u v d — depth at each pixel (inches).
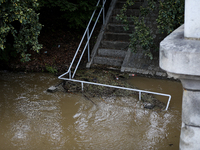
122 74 261.9
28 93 224.7
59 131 169.8
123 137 162.9
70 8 282.7
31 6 228.8
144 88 231.6
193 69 58.2
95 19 302.0
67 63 284.7
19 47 228.8
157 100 209.5
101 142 158.1
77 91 227.5
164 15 223.3
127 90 227.9
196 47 58.7
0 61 289.1
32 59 289.0
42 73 271.1
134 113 191.2
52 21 333.7
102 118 185.5
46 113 192.1
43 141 159.2
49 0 281.1
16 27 312.5
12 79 256.1
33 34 225.1
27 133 167.3
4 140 159.8
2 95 220.8
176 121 179.5
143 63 266.4
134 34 244.2
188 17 63.6
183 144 77.5
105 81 246.7
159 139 160.4
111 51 288.2
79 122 180.4
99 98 215.2
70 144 156.2
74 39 314.7
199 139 73.9
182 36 70.2
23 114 190.4
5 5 195.0
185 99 73.2
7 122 179.9
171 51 59.0
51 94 222.7
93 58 289.3
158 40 276.1
